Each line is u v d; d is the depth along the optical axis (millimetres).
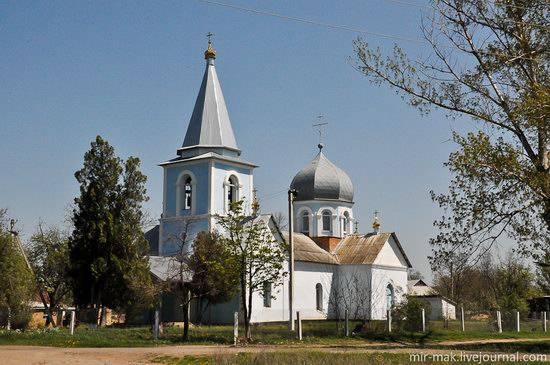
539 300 59781
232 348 27344
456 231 25734
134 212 43469
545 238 24875
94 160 43281
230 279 34562
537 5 24656
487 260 56938
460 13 26375
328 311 58219
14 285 37656
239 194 53000
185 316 33156
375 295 59188
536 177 23859
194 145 52500
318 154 67750
